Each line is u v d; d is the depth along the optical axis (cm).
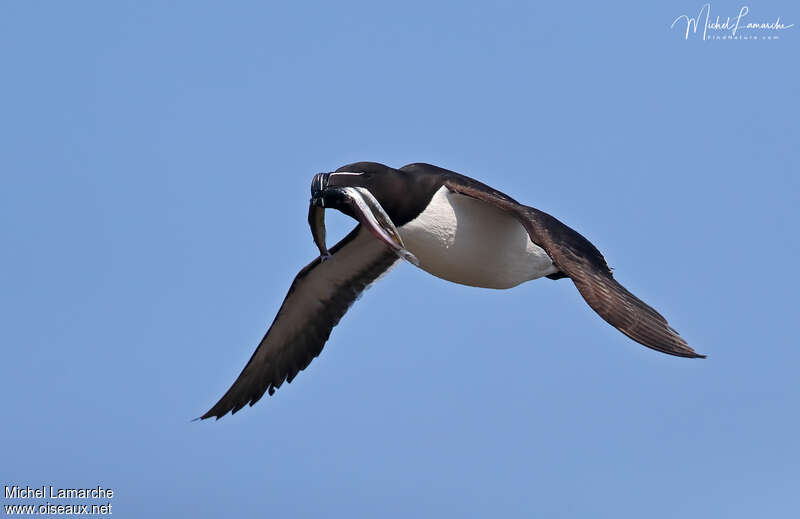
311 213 1125
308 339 1494
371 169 1227
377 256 1450
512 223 1272
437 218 1254
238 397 1509
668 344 991
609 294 1027
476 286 1329
